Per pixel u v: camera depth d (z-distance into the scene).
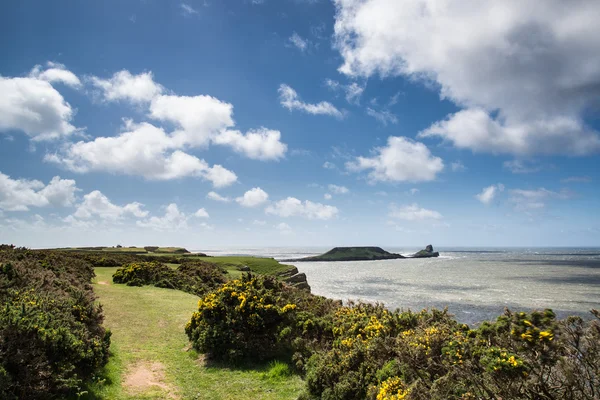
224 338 10.98
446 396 5.48
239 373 9.98
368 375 7.76
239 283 13.25
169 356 10.98
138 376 9.27
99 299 17.78
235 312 11.63
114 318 14.54
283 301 12.60
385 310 11.80
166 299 19.64
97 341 8.98
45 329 7.39
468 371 5.26
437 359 6.73
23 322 6.98
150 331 13.30
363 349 8.73
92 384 8.00
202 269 34.31
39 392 6.41
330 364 8.83
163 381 9.15
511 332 4.82
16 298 8.79
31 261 17.83
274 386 9.23
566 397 4.13
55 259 24.05
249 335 11.27
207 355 11.06
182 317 15.66
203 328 11.54
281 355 11.09
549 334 4.42
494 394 4.80
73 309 9.88
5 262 12.41
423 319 9.66
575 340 4.38
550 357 4.37
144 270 26.58
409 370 6.88
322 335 11.27
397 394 6.15
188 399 8.23
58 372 7.06
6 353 6.31
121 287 22.91
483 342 6.27
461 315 32.56
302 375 9.91
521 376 4.48
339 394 7.75
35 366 6.52
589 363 4.12
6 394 5.86
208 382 9.33
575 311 33.25
